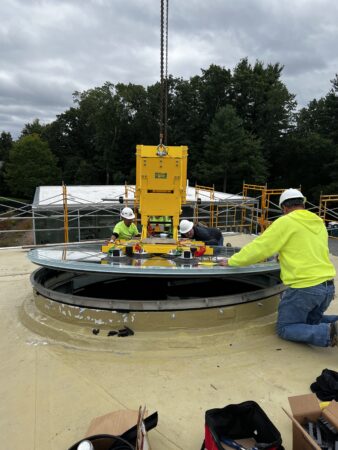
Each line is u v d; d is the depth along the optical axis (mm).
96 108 50750
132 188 19469
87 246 5465
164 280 5184
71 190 19062
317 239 3553
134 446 2172
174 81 45094
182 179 5266
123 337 3771
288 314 3680
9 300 5492
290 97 43938
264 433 2287
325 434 2166
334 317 3936
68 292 5227
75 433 2561
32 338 3967
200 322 3887
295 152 40219
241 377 3184
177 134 44281
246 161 37906
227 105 39531
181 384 3096
